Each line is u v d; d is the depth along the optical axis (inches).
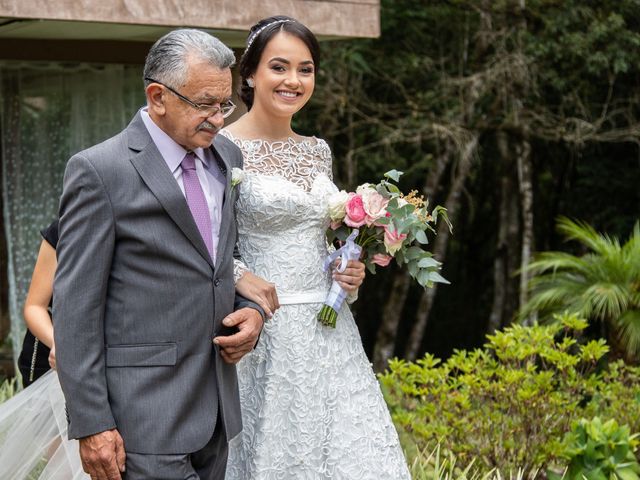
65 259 105.7
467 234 535.8
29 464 129.0
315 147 149.6
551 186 502.6
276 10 224.5
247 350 115.4
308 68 145.6
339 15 233.5
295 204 139.2
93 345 105.3
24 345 140.9
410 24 418.9
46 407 129.3
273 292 123.2
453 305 551.8
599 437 195.3
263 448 136.9
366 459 141.1
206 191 114.5
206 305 110.6
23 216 249.0
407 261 143.7
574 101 421.7
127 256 107.6
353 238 140.2
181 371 109.4
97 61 247.9
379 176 448.8
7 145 246.2
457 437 212.7
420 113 408.5
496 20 407.2
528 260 419.8
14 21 208.1
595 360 225.3
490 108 412.5
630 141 435.2
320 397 140.3
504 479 206.2
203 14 215.8
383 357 451.2
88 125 251.0
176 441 108.1
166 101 107.7
